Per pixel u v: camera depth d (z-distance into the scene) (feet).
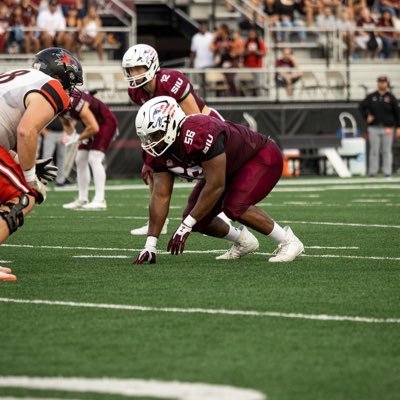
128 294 63.16
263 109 232.32
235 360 45.65
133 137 220.02
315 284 67.15
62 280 69.31
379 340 49.67
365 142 237.25
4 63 228.02
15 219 66.39
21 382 42.16
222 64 245.86
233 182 77.05
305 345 48.49
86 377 42.88
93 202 139.74
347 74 248.52
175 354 46.83
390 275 71.67
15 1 231.50
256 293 63.36
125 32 246.27
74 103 130.93
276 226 79.00
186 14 272.31
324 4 269.23
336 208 137.69
